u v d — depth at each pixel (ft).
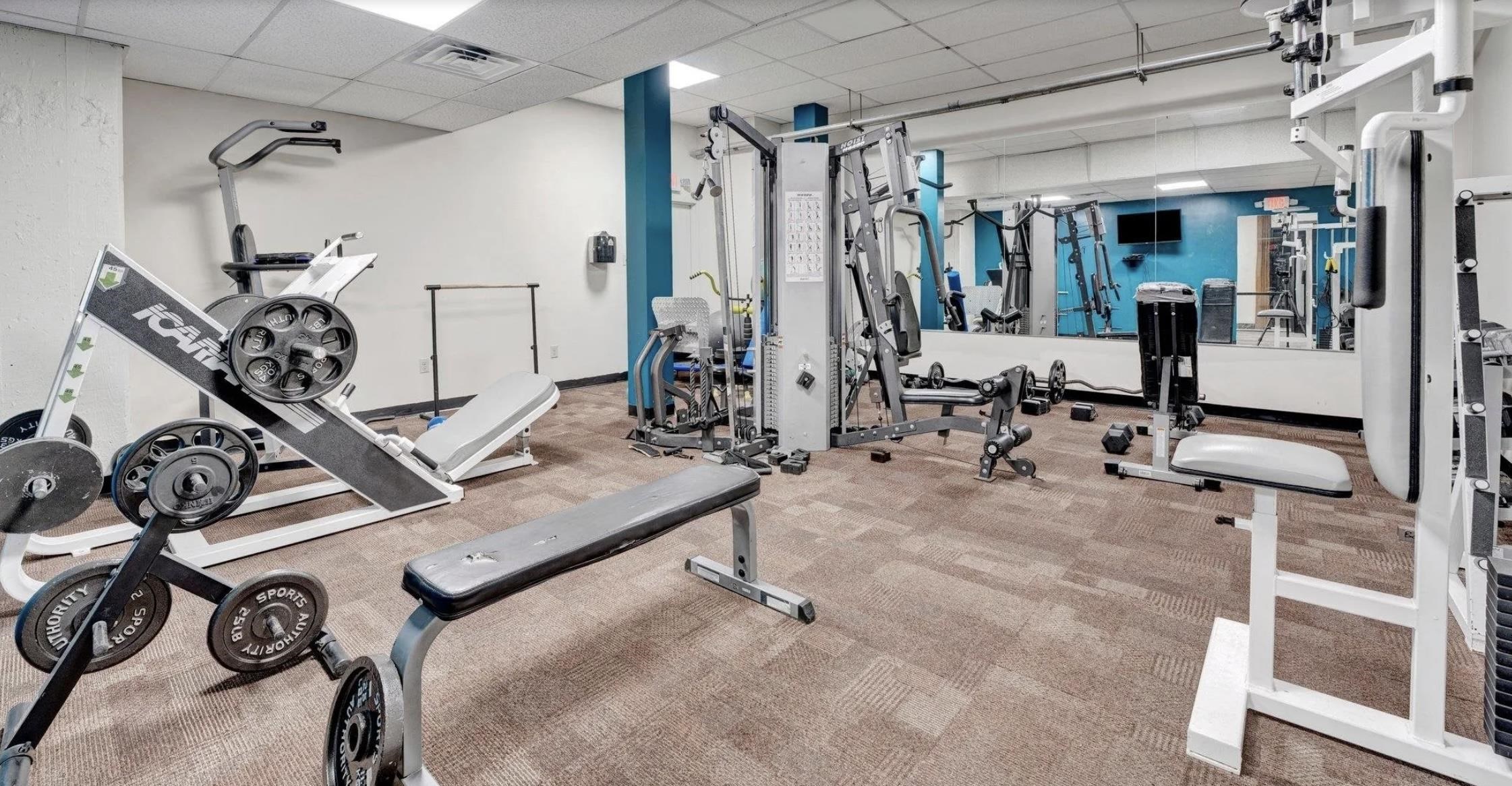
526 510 10.73
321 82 14.08
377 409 17.92
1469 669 6.02
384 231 17.74
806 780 4.81
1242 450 5.08
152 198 14.21
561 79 14.07
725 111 11.97
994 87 20.12
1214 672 5.65
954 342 21.83
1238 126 16.76
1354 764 4.81
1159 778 4.76
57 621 5.81
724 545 9.05
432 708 5.64
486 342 20.07
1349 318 15.72
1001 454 11.75
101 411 11.35
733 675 6.08
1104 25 15.42
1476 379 5.72
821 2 10.93
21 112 10.65
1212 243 17.35
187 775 4.91
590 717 5.52
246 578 8.21
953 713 5.52
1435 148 4.09
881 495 11.11
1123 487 11.44
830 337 13.52
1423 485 4.46
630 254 17.87
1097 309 19.29
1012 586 7.76
